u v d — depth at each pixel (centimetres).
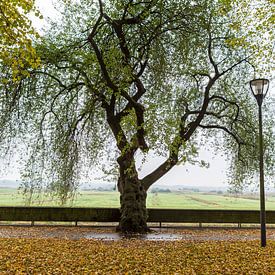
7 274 781
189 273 817
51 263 922
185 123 1881
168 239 1555
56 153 1739
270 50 1266
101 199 4034
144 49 1672
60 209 2125
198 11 1598
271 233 1870
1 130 1658
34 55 970
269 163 2106
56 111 1814
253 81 1291
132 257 1020
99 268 872
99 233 1772
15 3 867
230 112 2103
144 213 1842
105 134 1952
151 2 1581
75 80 1786
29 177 1769
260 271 834
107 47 1684
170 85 1702
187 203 3738
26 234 1702
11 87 1538
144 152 1431
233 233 1850
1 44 941
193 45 1731
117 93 1579
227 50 1950
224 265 906
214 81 1902
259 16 1162
